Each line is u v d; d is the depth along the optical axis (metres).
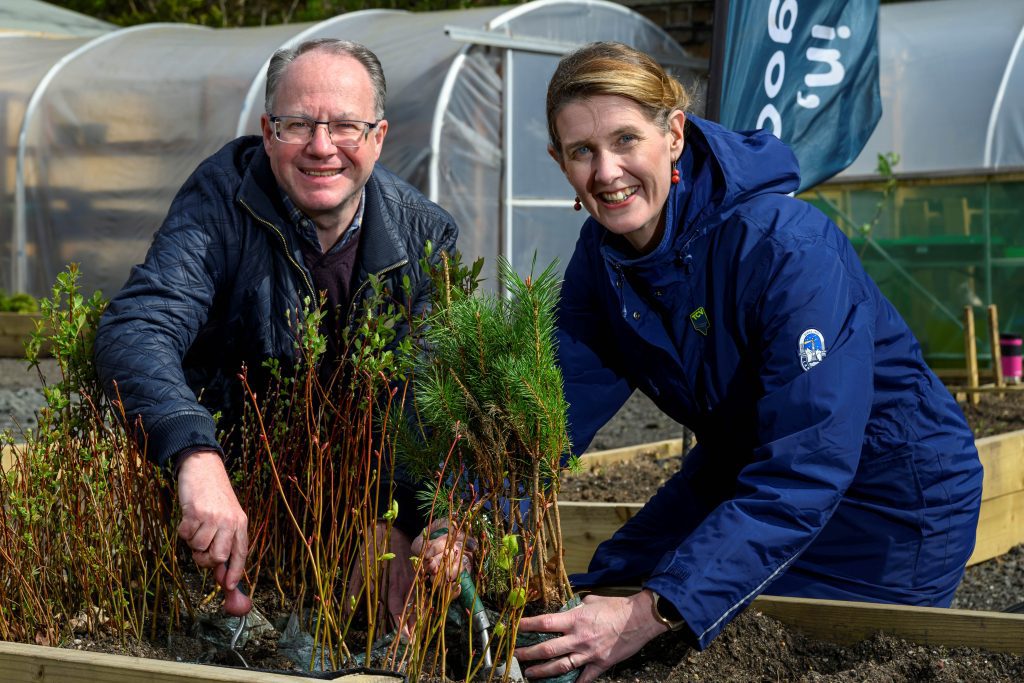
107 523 2.84
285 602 3.06
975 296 9.73
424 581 2.54
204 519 2.47
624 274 2.74
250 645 2.80
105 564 2.79
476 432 2.52
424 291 3.13
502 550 2.29
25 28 15.21
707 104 5.08
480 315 2.51
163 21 17.06
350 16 13.11
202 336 3.08
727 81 5.01
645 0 14.20
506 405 2.44
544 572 2.54
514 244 11.64
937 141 9.93
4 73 13.20
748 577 2.41
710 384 2.74
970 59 9.99
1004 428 6.74
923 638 2.61
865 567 2.92
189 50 12.71
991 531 4.74
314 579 3.04
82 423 2.85
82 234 12.73
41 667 2.29
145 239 12.41
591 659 2.43
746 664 2.65
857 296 2.62
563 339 3.00
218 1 17.62
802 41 5.24
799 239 2.55
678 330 2.72
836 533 2.93
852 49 5.40
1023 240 9.65
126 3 18.41
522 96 11.63
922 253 9.90
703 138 2.64
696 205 2.61
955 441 2.91
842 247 2.68
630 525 3.22
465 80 11.12
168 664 2.21
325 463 2.97
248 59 12.09
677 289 2.67
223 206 2.97
